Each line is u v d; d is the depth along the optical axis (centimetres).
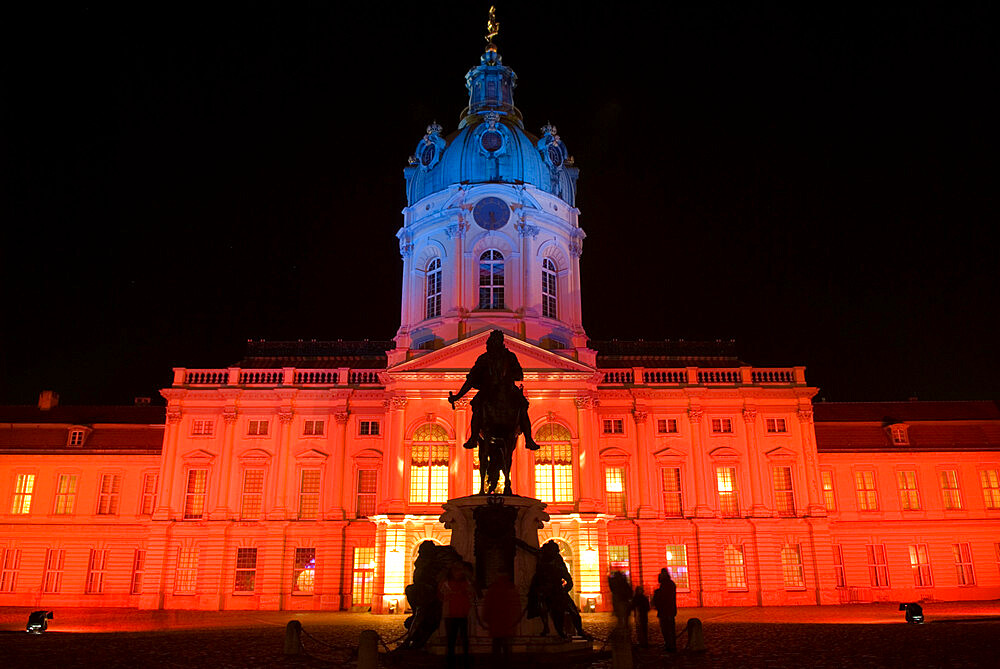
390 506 4669
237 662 1909
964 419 5931
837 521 5512
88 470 5634
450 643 1581
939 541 5519
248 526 5100
